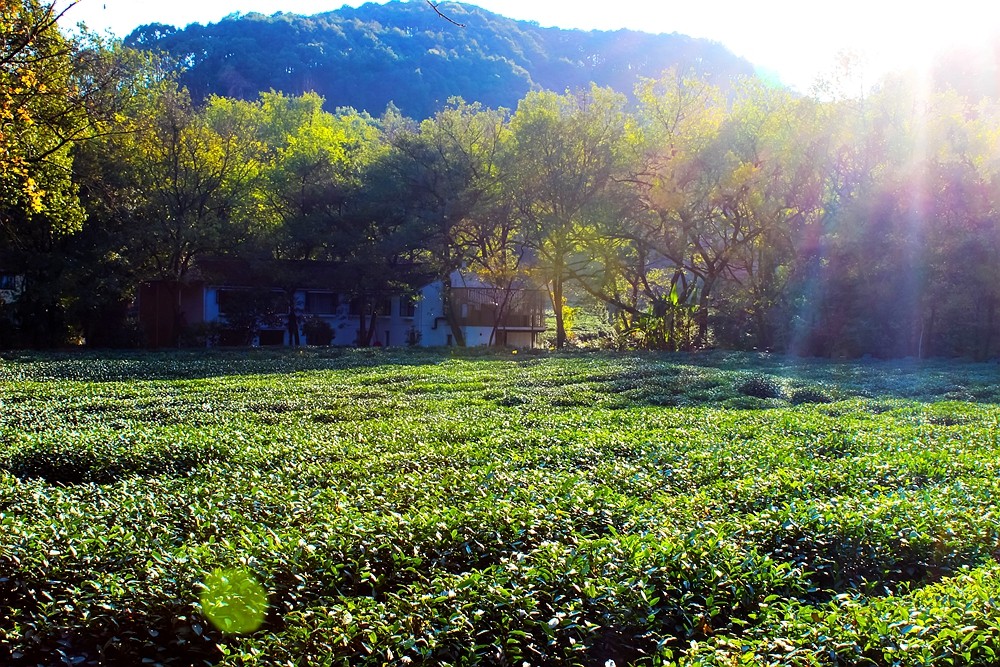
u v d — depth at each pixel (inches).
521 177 1813.5
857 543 248.8
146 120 1574.8
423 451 431.2
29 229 1673.2
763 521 258.5
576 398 796.0
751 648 169.2
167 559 223.0
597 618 196.1
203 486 337.1
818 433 497.7
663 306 1828.2
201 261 2153.1
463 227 2001.7
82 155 1616.6
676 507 288.0
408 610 189.3
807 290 1672.0
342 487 341.1
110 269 1772.9
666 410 665.6
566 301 2492.6
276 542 232.7
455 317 2079.2
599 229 1753.2
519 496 298.8
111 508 285.7
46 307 1776.6
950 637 166.7
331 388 870.4
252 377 1013.2
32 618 210.5
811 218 1702.8
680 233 1834.4
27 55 907.4
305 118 2701.8
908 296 1565.0
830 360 1477.6
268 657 178.1
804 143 1612.9
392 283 2021.4
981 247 1494.8
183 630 202.1
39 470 416.2
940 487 331.6
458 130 1934.1
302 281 2059.5
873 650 166.4
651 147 1752.0
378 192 1947.6
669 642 197.9
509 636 182.1
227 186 1994.3
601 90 1793.8
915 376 1068.5
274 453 430.3
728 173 1658.5
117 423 590.6
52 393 793.6
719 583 210.4
